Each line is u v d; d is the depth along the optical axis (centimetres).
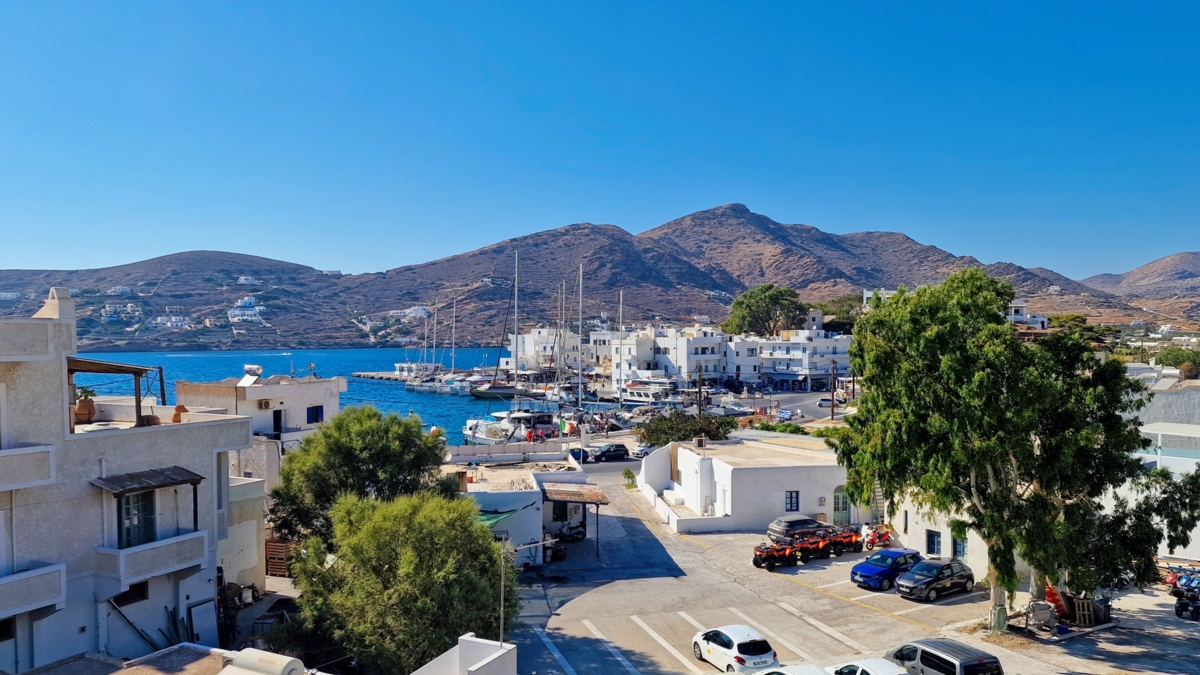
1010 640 2608
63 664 2083
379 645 2233
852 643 2633
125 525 2320
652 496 5181
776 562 3672
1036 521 2384
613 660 2528
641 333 17325
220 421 2638
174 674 1931
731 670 2347
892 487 2730
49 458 2070
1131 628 2716
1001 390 2375
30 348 2050
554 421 9975
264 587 3259
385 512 2466
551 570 3675
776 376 15212
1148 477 2603
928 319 2580
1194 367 8725
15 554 2052
